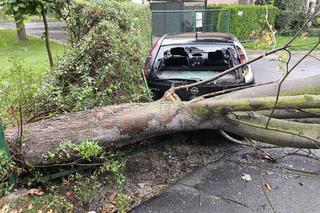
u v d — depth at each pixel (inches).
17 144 131.1
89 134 138.5
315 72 388.5
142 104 151.3
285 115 154.5
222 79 189.6
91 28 205.5
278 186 149.2
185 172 162.6
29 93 166.9
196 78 190.7
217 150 183.3
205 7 714.2
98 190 141.4
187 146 185.3
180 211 132.9
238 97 157.8
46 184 137.7
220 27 617.9
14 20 214.4
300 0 399.9
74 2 213.6
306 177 156.6
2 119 143.9
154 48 221.9
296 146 152.7
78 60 185.5
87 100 166.2
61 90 177.3
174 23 623.2
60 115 151.5
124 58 186.7
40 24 1010.1
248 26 604.1
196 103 145.3
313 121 165.0
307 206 135.2
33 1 199.5
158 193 145.5
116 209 133.5
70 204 128.6
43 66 334.3
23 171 133.0
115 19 216.1
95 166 148.3
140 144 171.6
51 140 134.3
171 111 144.4
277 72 386.0
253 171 162.2
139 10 339.6
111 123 140.5
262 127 143.4
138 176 157.9
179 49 220.8
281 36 445.4
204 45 220.1
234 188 147.9
